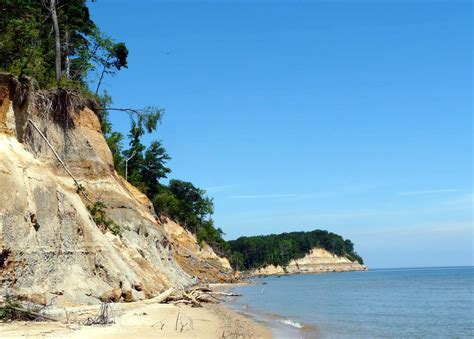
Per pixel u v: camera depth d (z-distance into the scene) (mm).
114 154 68438
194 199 110062
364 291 66938
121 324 17906
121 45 43500
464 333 23984
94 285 22562
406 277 143000
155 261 38219
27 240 19672
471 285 84375
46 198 22094
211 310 29781
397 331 24703
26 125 25406
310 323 27547
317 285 88500
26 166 22141
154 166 84562
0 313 15992
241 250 193875
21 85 25109
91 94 38312
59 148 31734
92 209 31156
